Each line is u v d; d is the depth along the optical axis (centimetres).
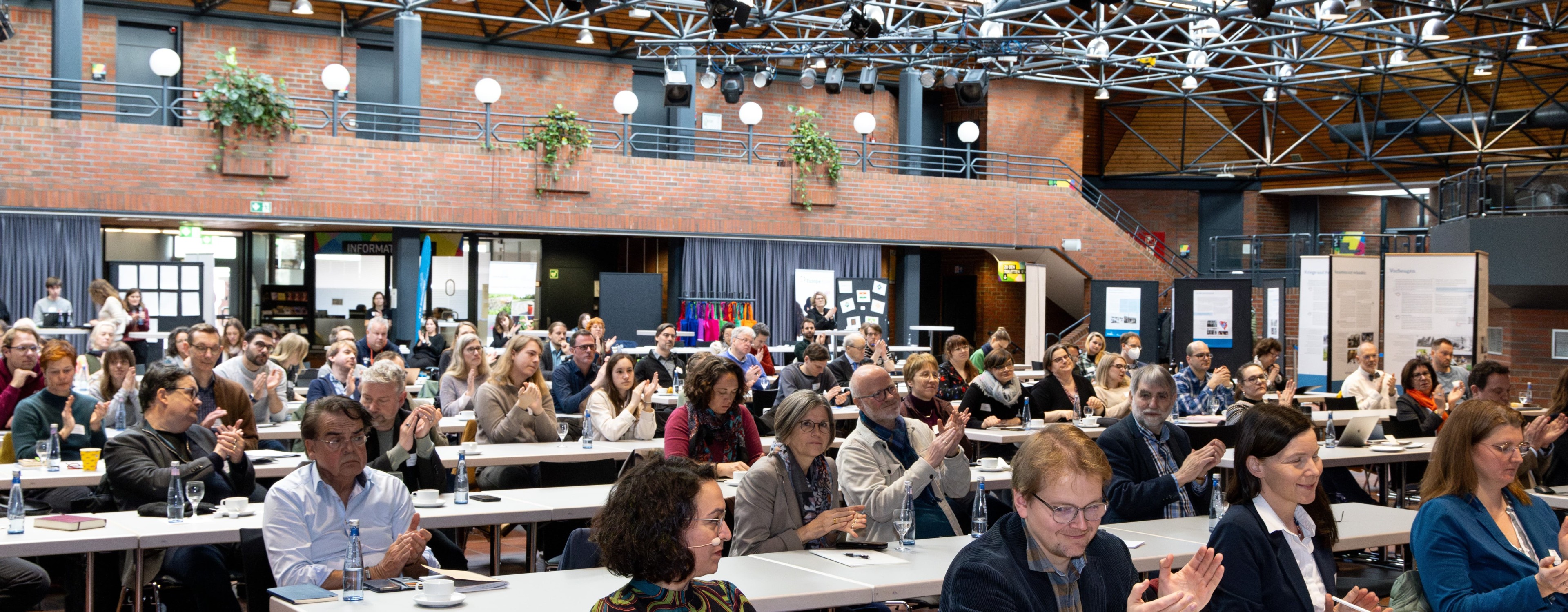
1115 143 2661
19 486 455
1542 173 1351
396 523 450
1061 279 2172
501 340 1631
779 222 1844
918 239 1953
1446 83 2334
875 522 505
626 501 280
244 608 604
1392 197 2797
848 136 2208
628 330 1681
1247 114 2553
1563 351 1498
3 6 950
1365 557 757
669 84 1652
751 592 381
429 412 587
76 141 1440
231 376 844
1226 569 348
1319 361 1533
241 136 1512
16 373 763
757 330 1339
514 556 770
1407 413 929
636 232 1745
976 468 694
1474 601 360
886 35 1551
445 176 1631
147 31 1756
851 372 1166
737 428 649
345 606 359
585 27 1753
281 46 1823
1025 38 1481
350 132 1877
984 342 2272
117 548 445
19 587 508
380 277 1781
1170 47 2247
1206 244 2716
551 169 1686
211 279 1547
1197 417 952
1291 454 349
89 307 1459
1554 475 667
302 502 429
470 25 1955
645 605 280
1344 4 1440
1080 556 285
